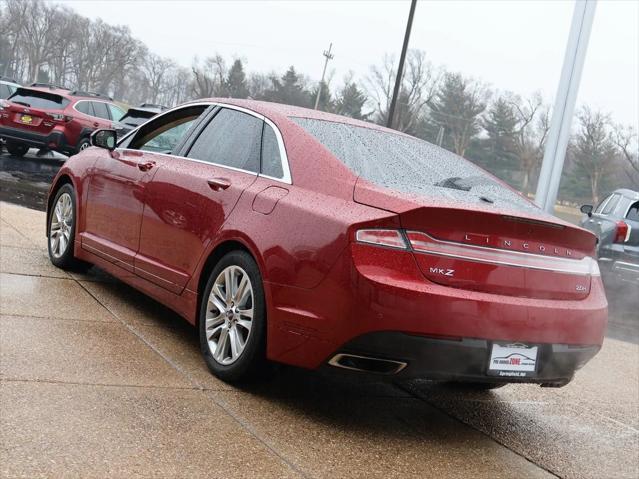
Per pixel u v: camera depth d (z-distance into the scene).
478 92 60.34
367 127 4.32
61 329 4.17
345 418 3.58
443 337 3.19
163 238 4.40
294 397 3.75
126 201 4.86
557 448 3.72
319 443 3.21
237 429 3.19
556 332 3.43
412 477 3.04
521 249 3.40
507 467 3.34
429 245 3.22
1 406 2.98
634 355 6.44
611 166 53.06
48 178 14.13
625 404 4.76
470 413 4.06
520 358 3.38
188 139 4.62
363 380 4.33
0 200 9.53
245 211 3.77
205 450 2.91
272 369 3.67
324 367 3.33
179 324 4.78
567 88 9.60
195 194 4.18
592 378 5.36
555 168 9.71
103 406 3.17
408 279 3.17
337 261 3.21
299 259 3.36
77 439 2.80
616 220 10.45
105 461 2.67
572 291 3.57
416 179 3.74
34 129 16.41
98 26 98.31
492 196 3.85
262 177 3.86
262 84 82.88
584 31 9.45
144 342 4.22
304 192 3.57
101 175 5.26
